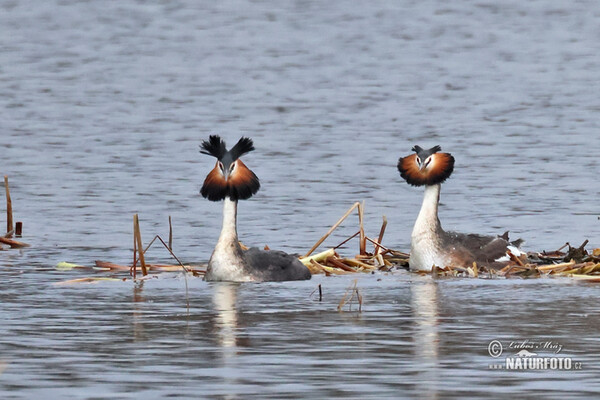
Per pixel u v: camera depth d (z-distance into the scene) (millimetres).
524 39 68562
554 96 47156
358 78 53938
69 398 11594
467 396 11703
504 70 56375
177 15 80062
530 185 28156
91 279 17781
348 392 11805
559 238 22172
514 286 17469
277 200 26297
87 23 76062
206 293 16844
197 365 12766
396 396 11680
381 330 14391
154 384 12055
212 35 71250
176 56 62406
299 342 13773
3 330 14352
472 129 38500
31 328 14484
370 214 24859
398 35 70750
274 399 11562
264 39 69438
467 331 14344
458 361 12945
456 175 29594
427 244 18828
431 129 38562
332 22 76750
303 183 28562
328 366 12727
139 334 14188
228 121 40875
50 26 74188
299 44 67438
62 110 43281
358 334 14172
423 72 55875
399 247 21438
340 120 40938
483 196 26781
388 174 29984
